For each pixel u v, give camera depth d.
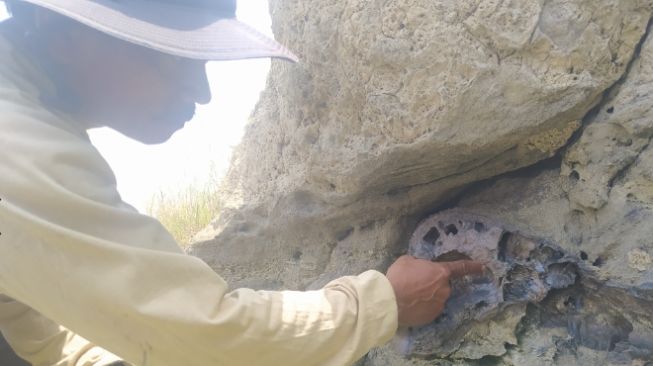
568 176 1.47
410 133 1.34
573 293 1.44
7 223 0.84
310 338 0.95
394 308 1.03
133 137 1.08
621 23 1.30
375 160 1.43
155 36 0.86
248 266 2.03
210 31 0.95
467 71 1.26
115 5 0.87
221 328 0.88
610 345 1.36
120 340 0.88
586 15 1.25
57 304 0.86
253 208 1.94
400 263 1.25
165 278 0.87
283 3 1.57
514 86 1.26
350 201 1.62
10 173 0.83
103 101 1.01
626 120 1.33
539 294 1.41
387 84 1.35
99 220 0.88
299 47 1.53
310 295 1.01
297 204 1.79
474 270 1.43
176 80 1.02
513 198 1.55
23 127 0.87
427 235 1.59
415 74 1.30
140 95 1.01
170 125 1.08
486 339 1.47
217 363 0.91
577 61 1.27
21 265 0.85
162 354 0.89
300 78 1.53
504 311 1.46
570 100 1.28
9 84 0.92
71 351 1.40
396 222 1.69
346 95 1.45
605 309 1.39
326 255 1.85
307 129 1.58
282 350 0.93
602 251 1.37
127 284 0.84
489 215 1.53
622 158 1.36
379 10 1.32
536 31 1.23
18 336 1.36
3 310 1.33
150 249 0.88
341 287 1.04
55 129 0.91
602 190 1.38
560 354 1.40
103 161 0.97
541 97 1.27
